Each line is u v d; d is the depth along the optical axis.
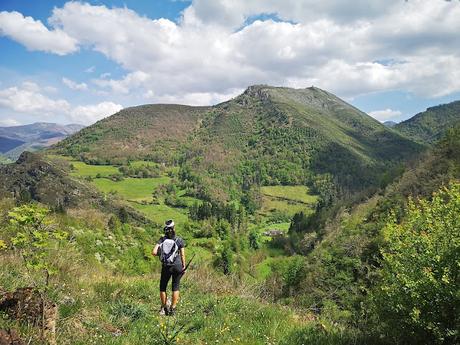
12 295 5.52
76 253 11.05
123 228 29.95
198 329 7.59
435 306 7.10
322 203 140.25
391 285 7.80
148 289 10.26
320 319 10.01
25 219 5.10
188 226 106.75
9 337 4.50
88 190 152.12
